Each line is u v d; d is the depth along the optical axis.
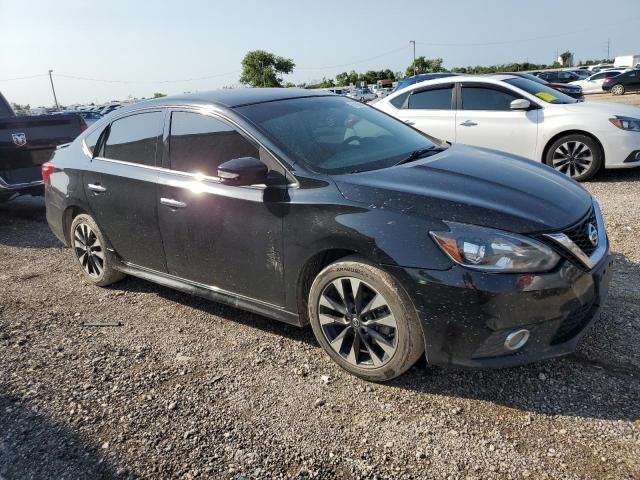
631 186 6.93
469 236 2.62
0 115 8.56
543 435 2.55
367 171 3.21
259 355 3.45
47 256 5.82
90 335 3.86
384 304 2.86
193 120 3.75
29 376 3.32
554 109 7.34
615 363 3.06
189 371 3.31
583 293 2.73
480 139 7.77
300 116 3.72
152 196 3.87
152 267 4.12
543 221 2.70
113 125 4.39
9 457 2.62
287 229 3.13
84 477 2.46
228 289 3.63
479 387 2.96
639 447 2.42
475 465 2.41
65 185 4.66
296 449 2.58
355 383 3.08
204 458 2.55
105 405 2.99
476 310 2.58
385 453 2.52
